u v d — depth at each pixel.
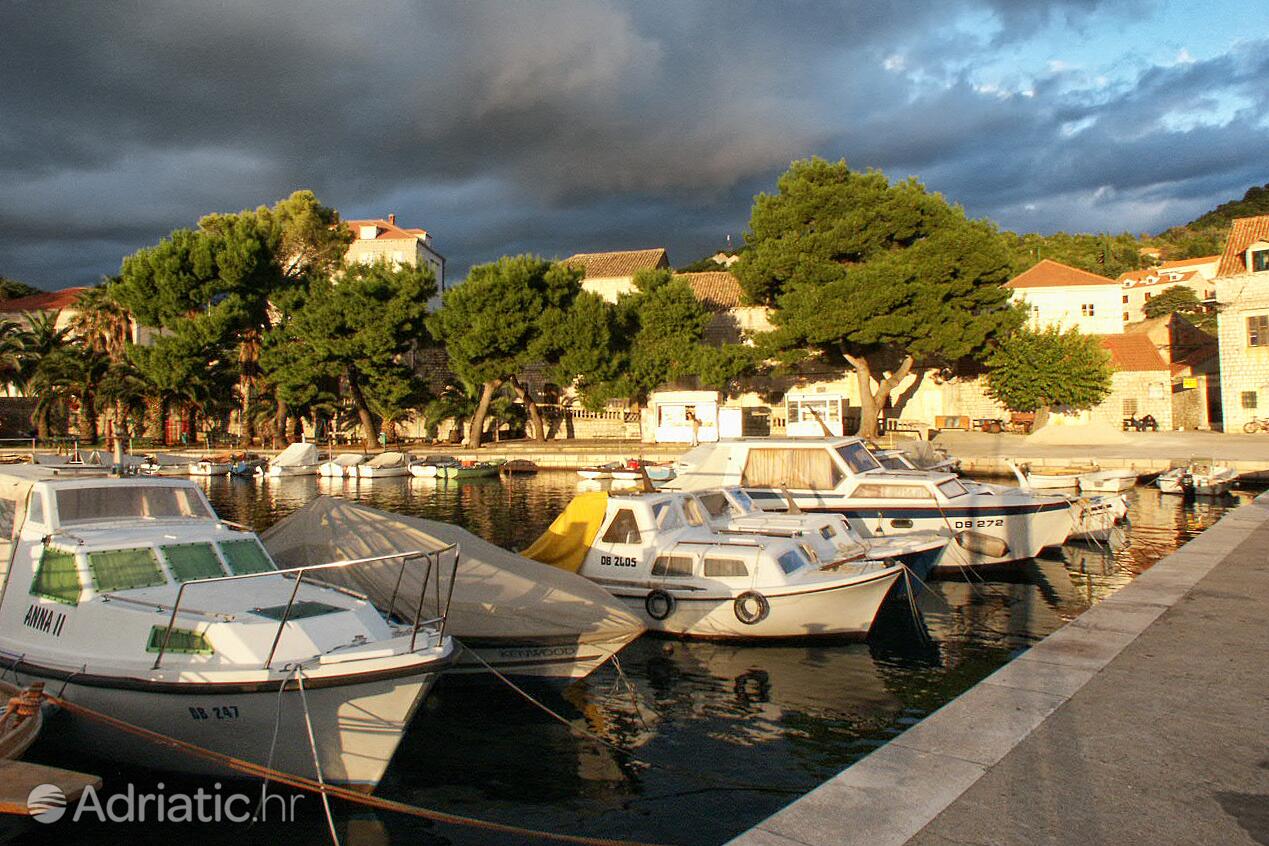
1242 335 45.81
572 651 10.55
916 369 53.84
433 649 8.24
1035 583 17.08
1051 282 62.06
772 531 14.27
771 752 9.09
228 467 44.75
